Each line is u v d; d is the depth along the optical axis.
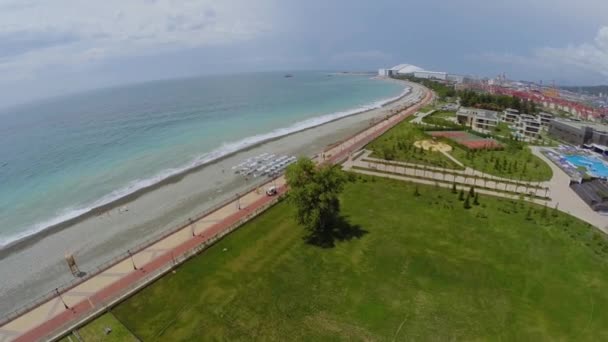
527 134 122.31
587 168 85.12
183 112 180.38
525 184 74.44
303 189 49.91
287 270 46.66
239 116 167.25
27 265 52.44
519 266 46.84
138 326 37.66
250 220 60.66
